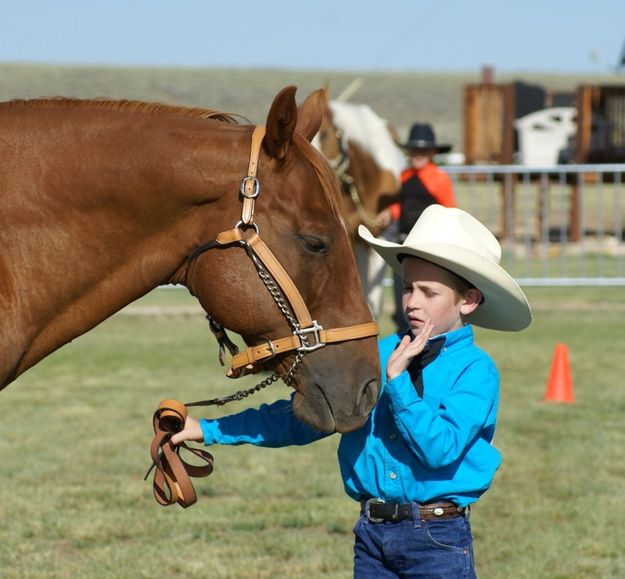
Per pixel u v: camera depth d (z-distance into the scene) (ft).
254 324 19.45
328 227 19.40
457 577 20.52
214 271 19.51
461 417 20.30
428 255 20.83
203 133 19.94
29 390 56.70
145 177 19.71
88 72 396.16
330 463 42.75
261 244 19.31
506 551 32.65
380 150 68.85
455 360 20.99
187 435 21.17
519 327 21.95
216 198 19.61
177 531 34.73
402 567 20.85
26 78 378.53
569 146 136.67
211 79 399.44
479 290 21.20
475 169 95.81
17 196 19.77
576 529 34.63
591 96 134.10
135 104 20.76
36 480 40.14
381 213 68.49
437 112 347.77
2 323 19.67
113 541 33.81
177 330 78.64
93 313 20.27
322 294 19.44
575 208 130.72
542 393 55.06
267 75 420.77
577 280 86.58
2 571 30.96
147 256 20.07
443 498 20.67
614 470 41.14
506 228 132.77
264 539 34.04
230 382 58.90
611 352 67.36
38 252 19.83
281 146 19.29
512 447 44.11
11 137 20.02
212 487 39.24
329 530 34.99
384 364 21.88
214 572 30.99
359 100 363.97
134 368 63.05
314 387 19.43
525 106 153.69
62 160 19.88
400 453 20.72
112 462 42.45
